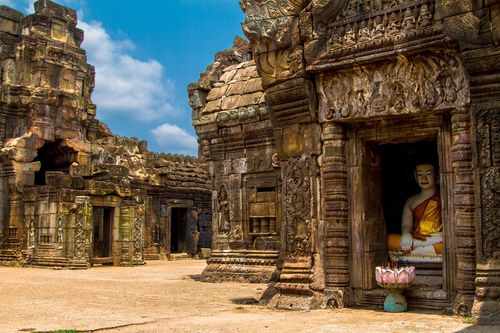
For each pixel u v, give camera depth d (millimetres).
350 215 12203
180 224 45656
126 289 17812
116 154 40125
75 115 37250
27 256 31453
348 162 12312
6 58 35500
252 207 20719
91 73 45469
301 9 12453
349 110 11922
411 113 11172
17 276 23531
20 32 37062
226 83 22359
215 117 21344
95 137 42000
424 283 11609
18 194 33719
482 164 10117
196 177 45281
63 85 37125
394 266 11766
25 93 35125
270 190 20438
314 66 12062
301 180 12531
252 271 20219
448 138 11125
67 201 29828
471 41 10008
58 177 30359
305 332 8938
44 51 36000
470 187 10406
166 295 15883
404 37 10859
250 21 12930
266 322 10125
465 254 10359
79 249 29766
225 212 21531
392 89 11383
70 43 38031
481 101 10188
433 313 10836
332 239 12062
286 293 12477
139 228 33938
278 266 13367
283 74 12594
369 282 11938
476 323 9508
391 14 11164
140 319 10969
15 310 12578
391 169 13859
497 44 9820
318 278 12047
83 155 37094
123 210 32688
